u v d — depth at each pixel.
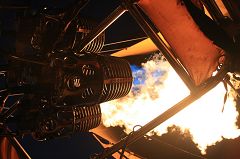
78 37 3.06
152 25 2.49
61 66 2.76
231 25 2.22
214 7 2.26
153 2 2.27
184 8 2.27
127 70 3.04
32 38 2.94
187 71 2.54
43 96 2.89
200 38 2.42
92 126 3.29
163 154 4.35
